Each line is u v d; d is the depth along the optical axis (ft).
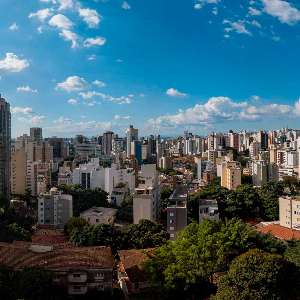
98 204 372.99
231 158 653.71
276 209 300.81
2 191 386.73
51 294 134.21
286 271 108.06
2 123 386.32
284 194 335.47
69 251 157.38
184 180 489.67
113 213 326.44
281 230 227.20
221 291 108.27
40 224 311.06
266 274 103.96
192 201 322.55
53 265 147.74
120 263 183.62
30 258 151.12
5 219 280.92
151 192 269.44
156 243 200.95
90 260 152.25
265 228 235.81
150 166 296.30
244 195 319.47
